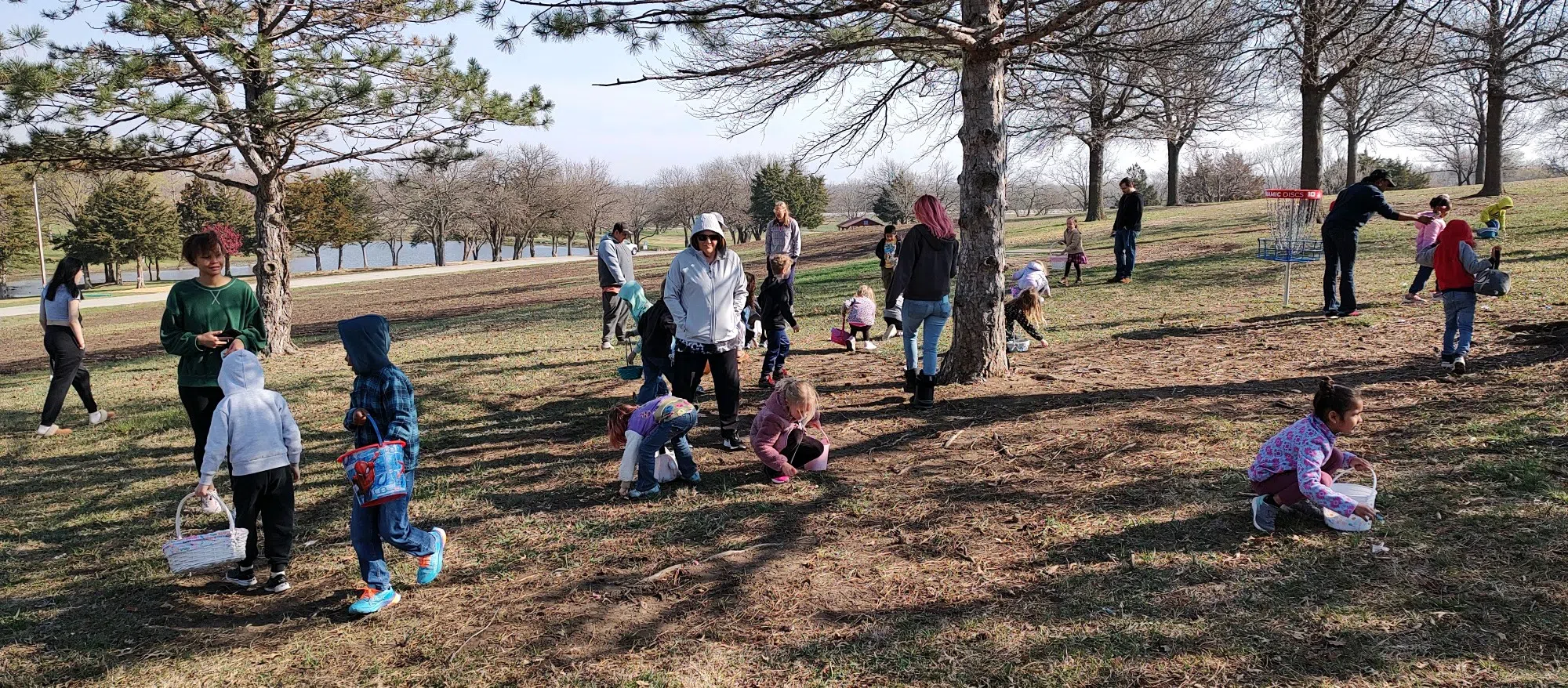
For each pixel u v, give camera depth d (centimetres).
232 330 549
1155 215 3334
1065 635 354
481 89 1288
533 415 805
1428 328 866
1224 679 314
